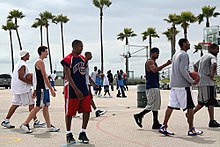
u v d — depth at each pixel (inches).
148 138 327.6
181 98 337.1
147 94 378.9
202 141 311.7
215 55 391.5
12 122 444.1
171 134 340.8
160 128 346.0
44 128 394.0
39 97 363.3
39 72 362.0
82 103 308.7
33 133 361.7
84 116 309.0
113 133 355.6
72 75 305.6
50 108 632.4
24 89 389.7
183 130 368.2
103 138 329.4
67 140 308.8
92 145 299.4
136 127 393.1
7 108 647.1
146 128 385.1
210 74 382.9
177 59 338.3
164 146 293.0
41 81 362.6
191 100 338.3
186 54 337.4
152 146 293.4
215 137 329.7
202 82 384.5
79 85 306.2
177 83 338.0
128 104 716.7
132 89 1485.0
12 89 392.5
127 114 520.7
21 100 391.9
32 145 302.5
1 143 311.7
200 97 387.9
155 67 363.6
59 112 561.0
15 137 339.9
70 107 307.1
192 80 334.0
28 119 363.9
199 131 341.7
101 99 874.8
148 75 376.2
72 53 309.0
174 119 448.5
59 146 297.7
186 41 341.4
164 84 1483.8
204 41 1155.9
